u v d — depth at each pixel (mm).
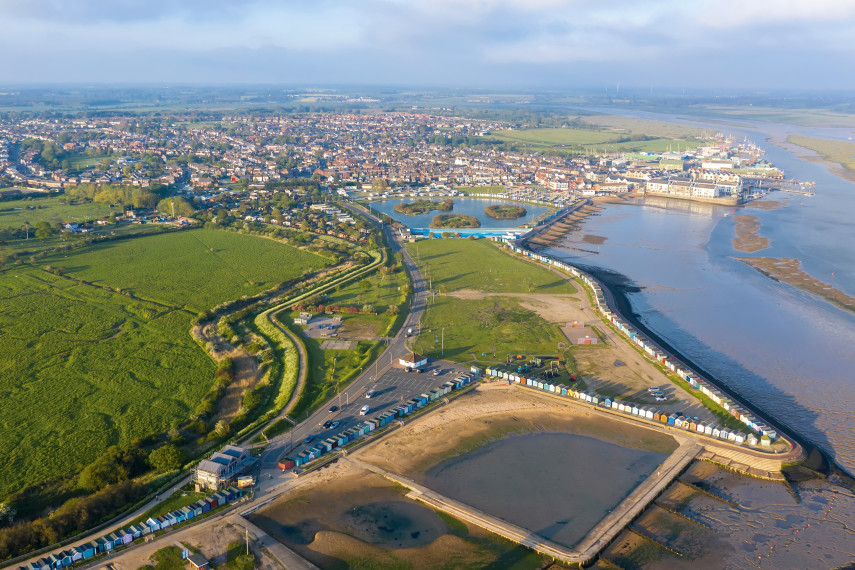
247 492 177625
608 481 185000
